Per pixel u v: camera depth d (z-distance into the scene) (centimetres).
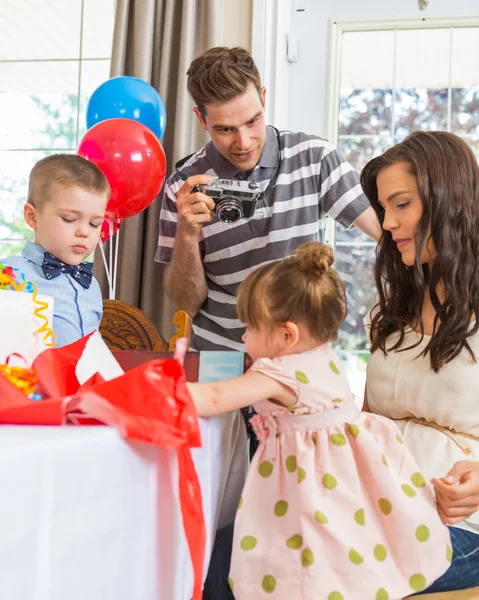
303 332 91
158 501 61
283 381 85
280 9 209
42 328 75
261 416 90
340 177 156
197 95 140
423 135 107
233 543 82
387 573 81
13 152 238
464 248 102
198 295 159
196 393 77
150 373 56
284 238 155
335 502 83
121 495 53
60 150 235
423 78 211
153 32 210
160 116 173
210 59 140
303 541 79
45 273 121
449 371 100
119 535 53
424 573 81
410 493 85
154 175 154
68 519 46
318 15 216
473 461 89
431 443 100
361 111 215
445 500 87
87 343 83
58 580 45
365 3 213
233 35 211
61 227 117
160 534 61
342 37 216
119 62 209
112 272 206
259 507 85
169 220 166
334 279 92
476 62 208
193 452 70
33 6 238
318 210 160
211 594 88
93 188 117
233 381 83
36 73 237
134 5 211
